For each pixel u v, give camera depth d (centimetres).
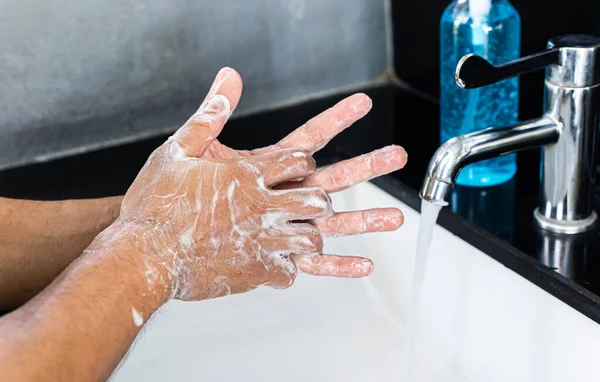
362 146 94
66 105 95
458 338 74
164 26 95
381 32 108
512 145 67
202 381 73
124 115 98
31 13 89
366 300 82
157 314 73
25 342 45
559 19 81
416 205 79
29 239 68
